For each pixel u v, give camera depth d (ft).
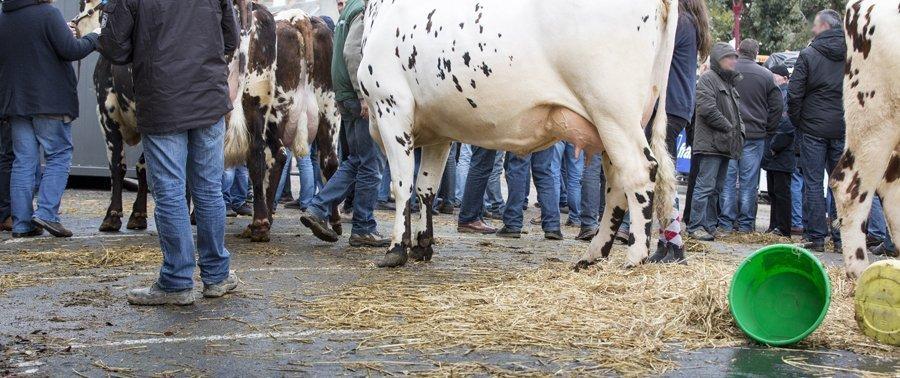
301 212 40.40
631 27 19.74
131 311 18.35
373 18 24.23
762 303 17.12
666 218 21.39
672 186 21.12
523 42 20.57
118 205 31.40
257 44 28.45
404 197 23.99
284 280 21.93
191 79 18.25
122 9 17.93
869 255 33.04
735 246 34.37
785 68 46.37
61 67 29.09
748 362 14.80
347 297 19.52
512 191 32.32
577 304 17.95
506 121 21.40
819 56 32.24
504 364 14.42
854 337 16.39
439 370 14.08
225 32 19.26
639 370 14.20
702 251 31.22
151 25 18.02
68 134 29.73
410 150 23.76
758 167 39.27
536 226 37.86
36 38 28.55
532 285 19.72
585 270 20.97
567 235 34.19
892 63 20.44
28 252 25.82
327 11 52.06
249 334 16.51
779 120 38.50
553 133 21.12
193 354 15.14
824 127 32.30
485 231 33.35
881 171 21.21
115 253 25.46
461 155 44.01
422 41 22.45
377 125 24.50
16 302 19.16
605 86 19.88
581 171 37.81
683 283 18.89
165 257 18.89
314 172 43.93
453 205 41.14
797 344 16.01
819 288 16.75
